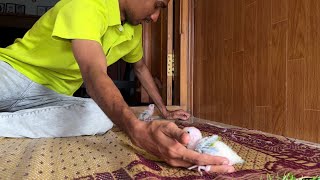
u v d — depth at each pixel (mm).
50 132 1202
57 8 1101
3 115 1184
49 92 1312
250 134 1270
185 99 2109
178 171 714
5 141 1130
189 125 1522
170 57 2182
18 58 1232
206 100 1911
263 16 1386
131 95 2537
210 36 1846
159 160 804
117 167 746
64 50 1159
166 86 2199
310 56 1140
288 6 1240
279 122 1302
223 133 1277
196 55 2025
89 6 924
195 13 2027
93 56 829
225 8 1682
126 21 1189
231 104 1646
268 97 1363
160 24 2270
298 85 1198
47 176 693
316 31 1111
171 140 657
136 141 700
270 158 862
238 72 1578
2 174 710
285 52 1261
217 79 1781
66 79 1325
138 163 724
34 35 1190
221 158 688
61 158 835
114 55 1298
